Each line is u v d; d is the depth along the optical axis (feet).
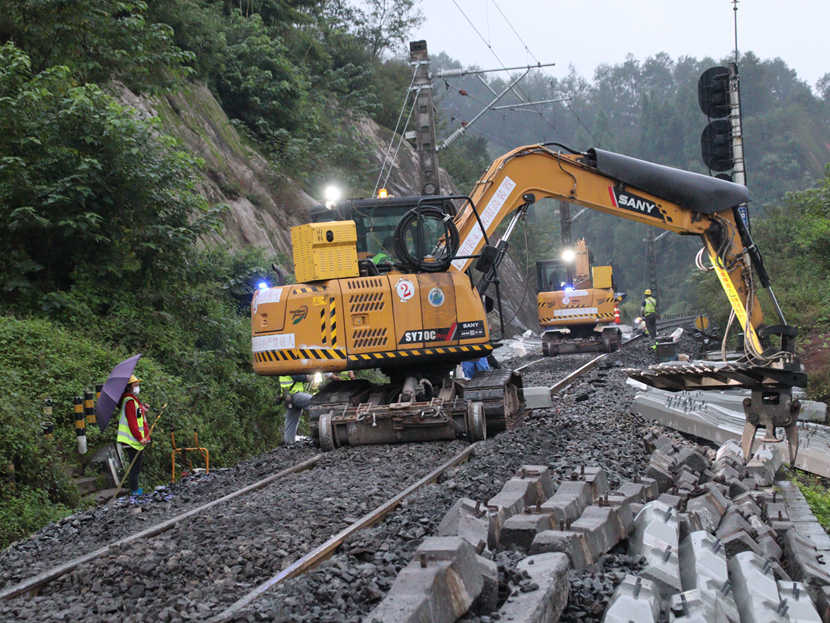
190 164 53.78
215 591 18.26
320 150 112.98
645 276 462.19
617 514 19.44
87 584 19.63
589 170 42.32
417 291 39.93
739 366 32.76
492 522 18.11
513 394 44.04
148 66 63.98
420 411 38.09
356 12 178.81
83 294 46.98
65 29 53.42
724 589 14.90
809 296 79.92
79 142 48.29
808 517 24.53
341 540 21.20
